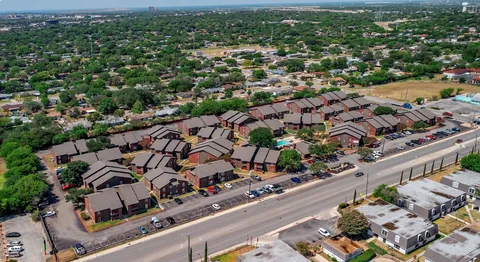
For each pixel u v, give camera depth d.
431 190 104.69
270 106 179.75
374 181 115.94
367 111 176.62
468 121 171.75
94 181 106.94
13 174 113.56
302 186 113.19
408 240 81.25
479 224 89.25
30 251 83.00
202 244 86.00
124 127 159.00
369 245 85.38
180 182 108.50
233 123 162.62
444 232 89.94
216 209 99.94
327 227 91.94
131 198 98.69
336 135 145.00
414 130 160.62
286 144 143.25
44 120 161.38
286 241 86.69
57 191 110.38
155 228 92.00
